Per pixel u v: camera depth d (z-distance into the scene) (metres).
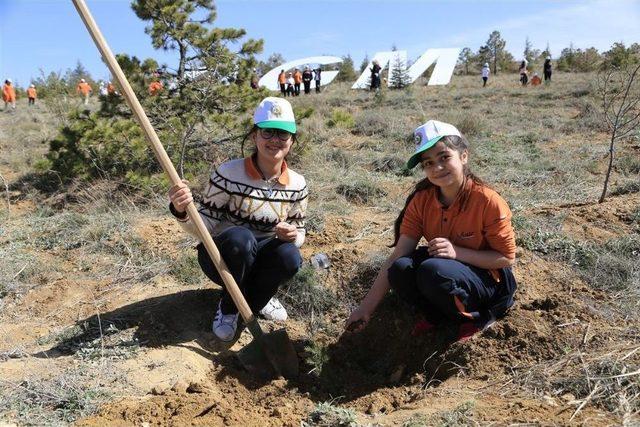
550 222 4.88
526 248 4.44
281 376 3.40
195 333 3.80
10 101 21.17
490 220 3.26
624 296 3.76
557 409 2.68
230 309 3.68
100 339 3.58
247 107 8.09
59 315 4.04
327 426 2.73
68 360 3.38
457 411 2.69
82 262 4.87
